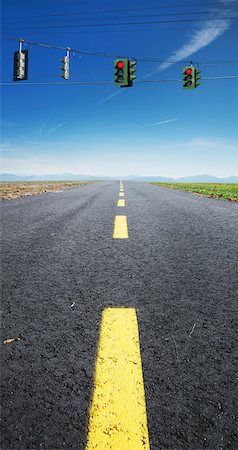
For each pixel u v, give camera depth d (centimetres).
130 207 753
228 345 148
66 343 148
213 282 238
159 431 97
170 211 682
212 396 113
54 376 123
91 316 177
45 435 95
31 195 1143
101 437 94
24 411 104
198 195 1327
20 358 135
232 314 183
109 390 114
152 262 291
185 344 148
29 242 364
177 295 211
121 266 278
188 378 122
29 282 234
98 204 812
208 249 342
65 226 474
